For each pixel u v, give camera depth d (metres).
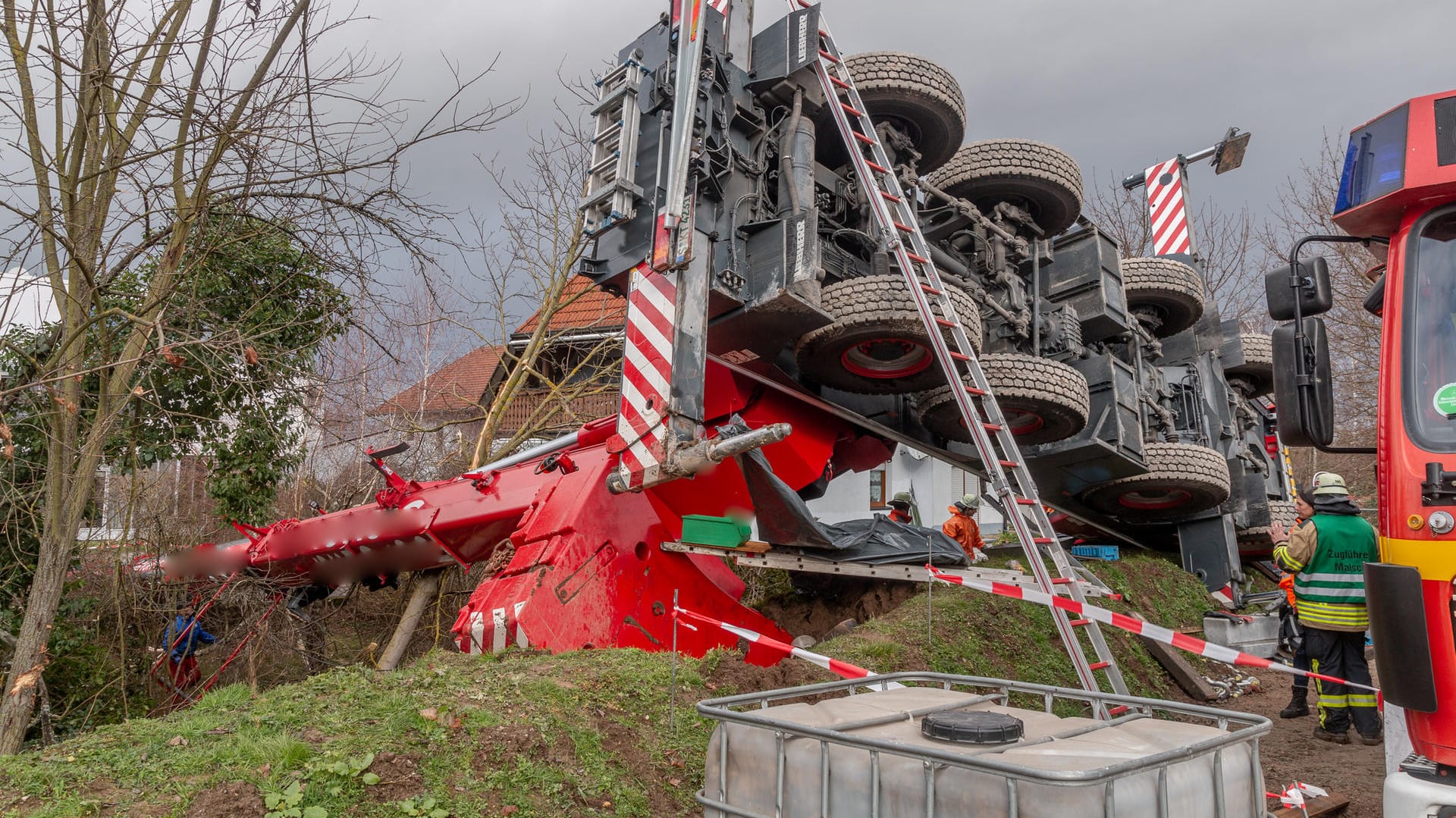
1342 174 3.79
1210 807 2.21
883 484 18.33
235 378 5.51
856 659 5.61
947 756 2.09
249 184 5.26
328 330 6.54
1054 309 8.54
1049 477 9.02
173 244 5.32
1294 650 9.12
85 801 2.76
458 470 12.64
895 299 6.01
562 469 6.14
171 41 5.22
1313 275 3.65
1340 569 5.95
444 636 9.00
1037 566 5.07
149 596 7.39
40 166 5.08
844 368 6.69
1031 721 2.66
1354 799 4.93
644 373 5.72
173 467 9.54
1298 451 22.62
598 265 6.32
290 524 7.53
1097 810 1.96
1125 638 8.07
